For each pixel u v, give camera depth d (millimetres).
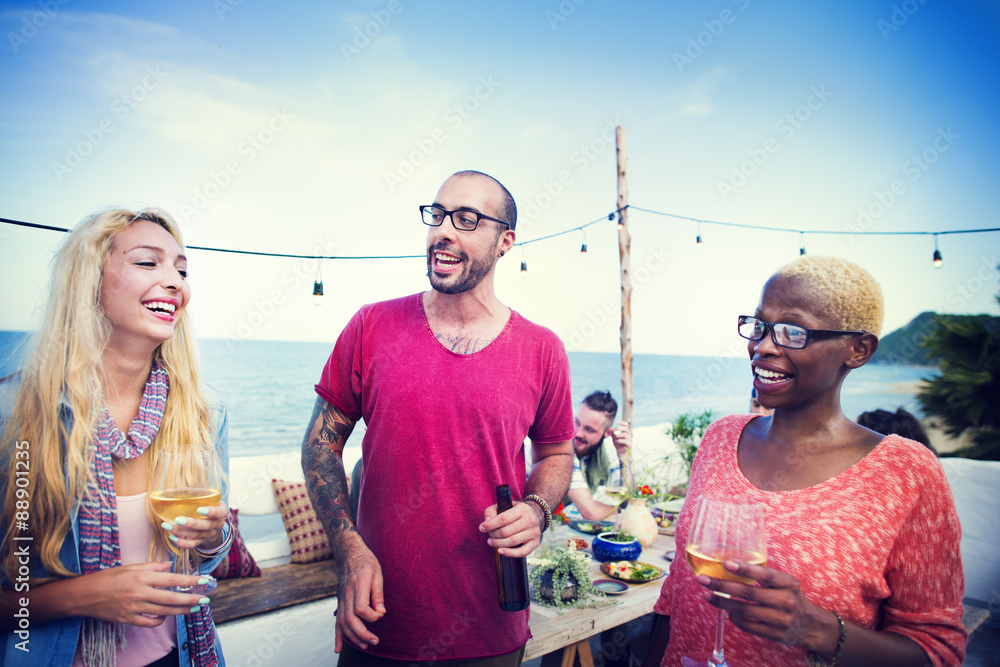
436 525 1344
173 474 973
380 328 1466
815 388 917
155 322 1058
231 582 2768
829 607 844
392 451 1368
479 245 1408
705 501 837
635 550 2250
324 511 1384
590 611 1824
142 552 1089
